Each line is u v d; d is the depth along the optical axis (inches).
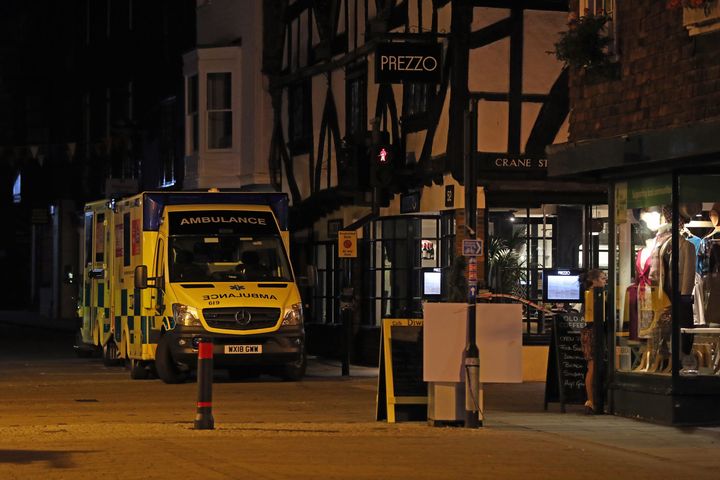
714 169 1179.3
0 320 3617.1
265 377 1776.6
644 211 1233.4
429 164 1785.2
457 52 1738.4
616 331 1269.7
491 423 1182.3
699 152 1092.5
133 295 1744.6
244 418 1224.2
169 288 1621.6
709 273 1194.6
